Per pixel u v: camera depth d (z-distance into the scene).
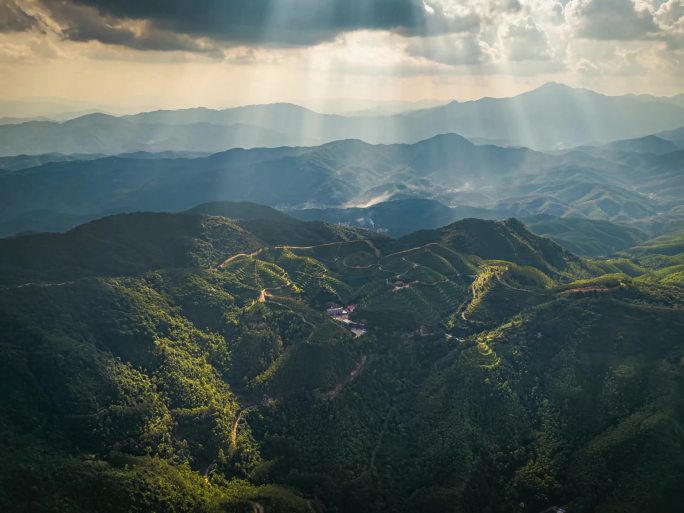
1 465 183.88
